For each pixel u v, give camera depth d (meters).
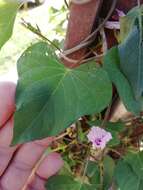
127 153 0.16
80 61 0.14
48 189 0.16
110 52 0.12
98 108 0.12
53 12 0.20
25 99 0.11
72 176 0.16
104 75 0.12
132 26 0.12
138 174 0.15
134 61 0.12
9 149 0.15
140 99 0.12
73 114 0.12
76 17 0.13
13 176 0.16
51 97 0.12
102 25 0.13
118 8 0.13
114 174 0.15
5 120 0.14
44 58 0.12
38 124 0.11
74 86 0.12
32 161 0.16
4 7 0.13
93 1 0.12
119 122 0.15
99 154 0.16
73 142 0.16
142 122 0.16
